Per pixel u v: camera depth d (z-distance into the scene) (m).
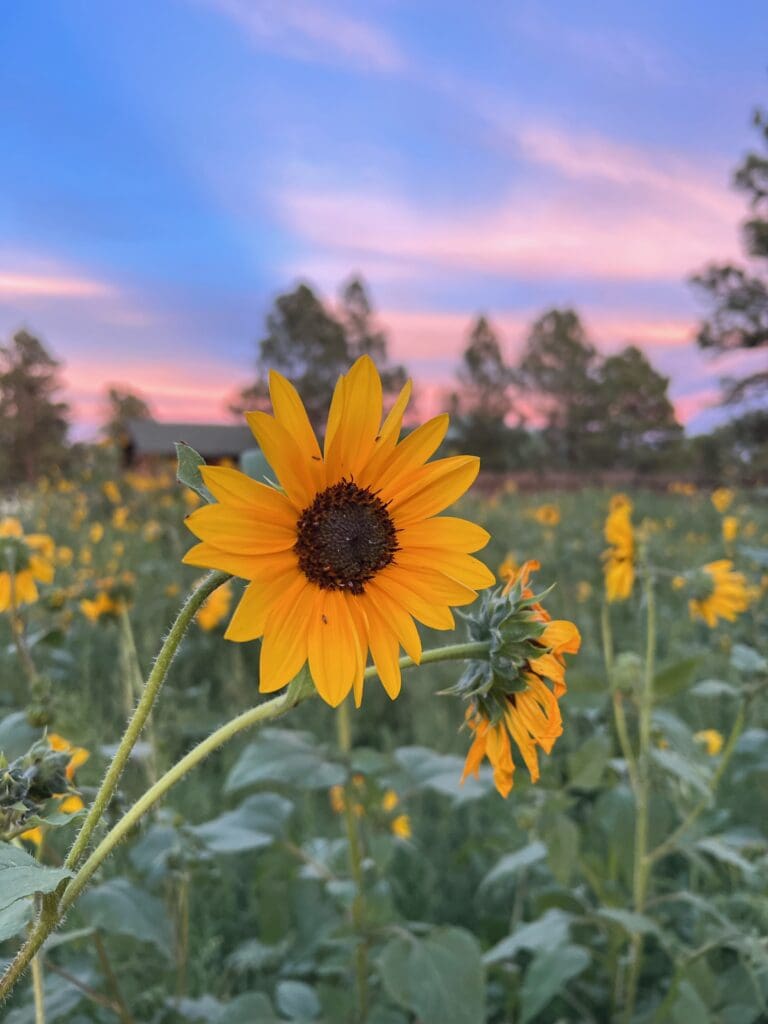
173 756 0.73
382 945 0.54
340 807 0.70
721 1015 0.47
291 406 0.25
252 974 0.59
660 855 0.49
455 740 0.87
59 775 0.27
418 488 0.27
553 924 0.49
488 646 0.28
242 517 0.24
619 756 0.69
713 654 0.97
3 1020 0.41
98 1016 0.48
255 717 0.24
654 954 0.57
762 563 0.60
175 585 1.42
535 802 0.56
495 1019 0.57
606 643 0.57
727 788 0.70
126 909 0.43
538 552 1.88
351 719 0.96
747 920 0.52
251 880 0.67
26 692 0.87
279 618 0.24
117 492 2.76
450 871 0.68
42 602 0.65
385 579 0.26
